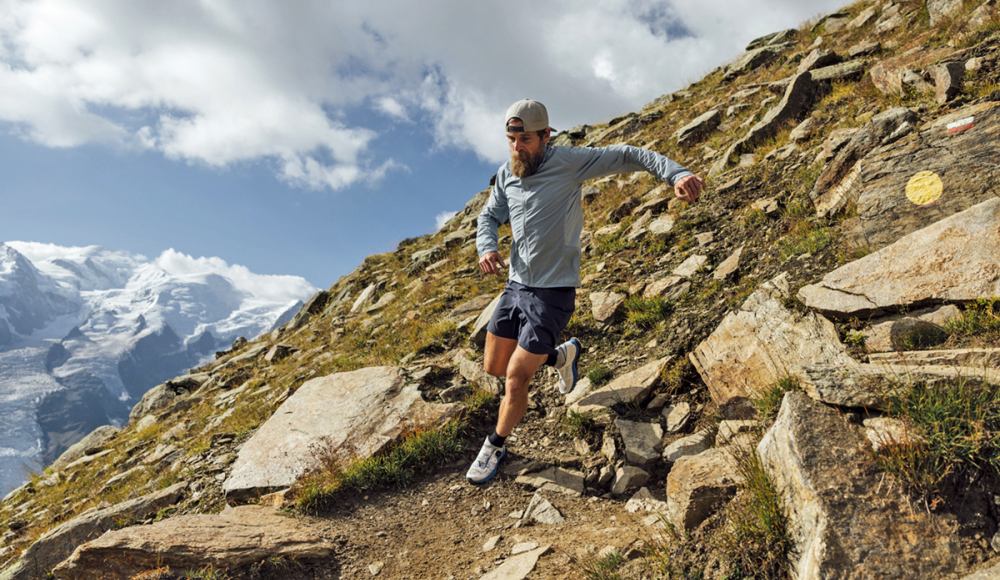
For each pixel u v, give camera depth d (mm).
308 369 8008
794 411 2150
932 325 2928
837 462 1922
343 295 13578
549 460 3916
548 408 4582
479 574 2799
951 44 6738
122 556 2869
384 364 6375
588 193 10750
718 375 3797
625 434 3859
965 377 2068
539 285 3158
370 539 3271
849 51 9375
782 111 8094
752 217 5879
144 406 11391
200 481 4465
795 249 4719
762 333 3770
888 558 1621
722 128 10430
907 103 5977
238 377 10250
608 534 2902
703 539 2242
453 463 4043
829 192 5168
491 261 3426
